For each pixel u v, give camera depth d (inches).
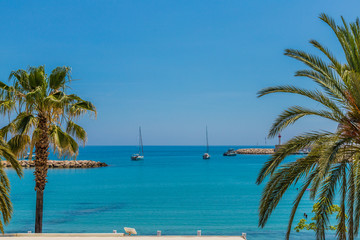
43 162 815.7
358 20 565.6
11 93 793.6
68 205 2166.6
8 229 1480.1
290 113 557.3
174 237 706.8
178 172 4694.9
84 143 847.7
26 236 717.3
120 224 1604.3
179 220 1701.5
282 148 553.3
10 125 794.2
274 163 553.6
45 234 730.8
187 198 2470.5
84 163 5251.0
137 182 3511.3
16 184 3270.2
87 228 1518.2
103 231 1460.4
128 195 2630.4
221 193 2723.9
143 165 6063.0
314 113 553.0
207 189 2977.4
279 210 1969.7
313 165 545.6
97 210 1989.4
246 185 3255.4
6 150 624.4
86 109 818.2
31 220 1690.5
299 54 563.2
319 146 544.1
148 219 1728.6
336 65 569.6
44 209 2014.0
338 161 535.5
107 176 4136.3
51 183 3430.1
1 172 625.9
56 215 1828.2
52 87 830.5
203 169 5206.7
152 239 693.9
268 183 556.4
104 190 2940.5
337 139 533.3
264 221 553.3
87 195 2630.4
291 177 546.9
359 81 507.5
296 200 563.5
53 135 831.7
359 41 558.9
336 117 547.8
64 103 786.8
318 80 557.0
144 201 2337.6
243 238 703.7
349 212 561.6
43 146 813.9
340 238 572.7
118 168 5305.1
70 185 3262.8
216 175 4259.4
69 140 847.7
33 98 763.4
